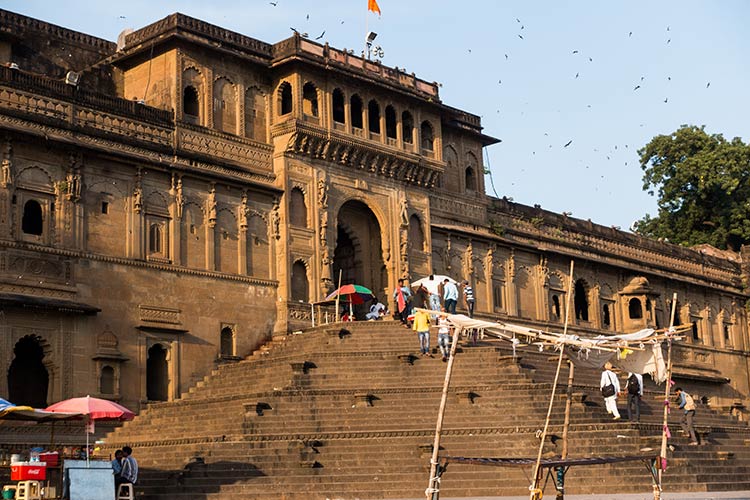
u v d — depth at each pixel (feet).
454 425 110.93
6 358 122.01
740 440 128.16
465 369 125.29
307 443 104.27
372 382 122.93
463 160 189.06
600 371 139.03
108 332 132.26
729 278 253.03
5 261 124.16
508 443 106.42
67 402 101.30
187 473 99.25
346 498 96.17
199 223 145.48
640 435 110.83
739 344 249.96
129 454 94.02
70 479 85.97
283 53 156.97
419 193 174.91
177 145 144.77
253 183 151.12
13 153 127.03
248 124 155.02
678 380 219.20
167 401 135.54
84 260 131.54
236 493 96.02
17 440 122.01
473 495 97.04
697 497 92.12
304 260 155.02
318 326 144.66
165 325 138.10
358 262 168.35
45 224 128.98
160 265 139.03
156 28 149.48
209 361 142.31
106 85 151.53
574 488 98.37
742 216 264.11
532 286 198.59
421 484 98.27
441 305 146.30
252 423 110.83
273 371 129.59
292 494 95.71
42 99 131.34
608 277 216.95
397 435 107.96
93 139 135.13
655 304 222.89
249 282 149.38
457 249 183.11
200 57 150.10
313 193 157.38
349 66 161.79
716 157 262.88
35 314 125.49
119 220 136.67
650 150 274.98
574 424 110.42
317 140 156.97
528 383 118.93
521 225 199.11
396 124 169.89
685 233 276.62
